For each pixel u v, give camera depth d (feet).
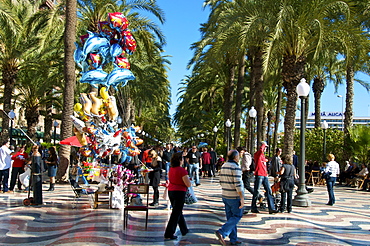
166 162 45.11
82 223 25.63
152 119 191.01
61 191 42.70
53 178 42.98
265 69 43.78
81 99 33.99
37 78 85.61
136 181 36.40
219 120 131.95
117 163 36.65
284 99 136.87
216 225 25.66
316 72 89.20
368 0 57.82
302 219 28.66
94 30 57.47
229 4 65.51
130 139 35.06
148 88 89.86
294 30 45.27
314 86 94.22
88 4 56.49
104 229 23.79
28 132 90.74
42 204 33.71
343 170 69.10
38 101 91.97
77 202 35.22
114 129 34.68
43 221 26.22
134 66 75.05
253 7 48.98
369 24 59.21
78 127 32.83
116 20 34.45
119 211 30.86
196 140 155.53
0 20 62.69
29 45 70.44
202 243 20.67
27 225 24.84
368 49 45.73
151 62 73.31
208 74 104.99
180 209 21.57
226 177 20.24
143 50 81.82
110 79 34.37
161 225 25.31
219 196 41.91
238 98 78.64
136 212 30.25
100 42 34.09
